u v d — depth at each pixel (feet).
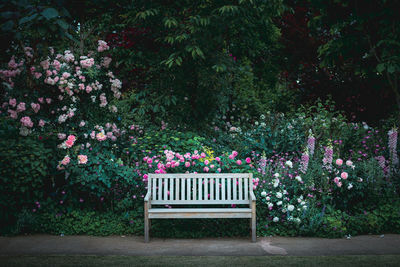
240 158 22.86
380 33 18.60
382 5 18.20
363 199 17.62
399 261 12.04
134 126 24.18
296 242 14.85
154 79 25.53
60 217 16.20
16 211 16.15
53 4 12.33
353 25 20.06
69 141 16.97
